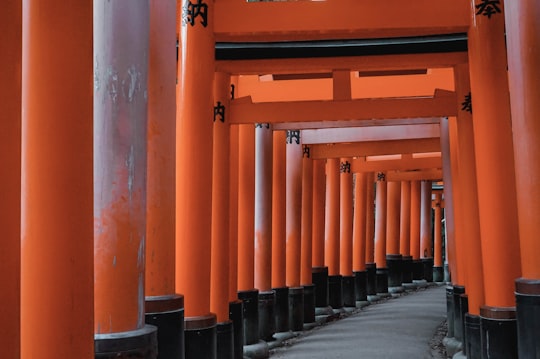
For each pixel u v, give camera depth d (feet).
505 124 30.76
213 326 30.73
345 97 37.52
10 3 10.95
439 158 74.49
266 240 51.21
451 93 37.81
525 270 25.49
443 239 136.26
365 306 78.74
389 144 63.98
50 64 14.03
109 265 17.49
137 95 18.28
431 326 60.39
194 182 31.24
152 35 23.50
